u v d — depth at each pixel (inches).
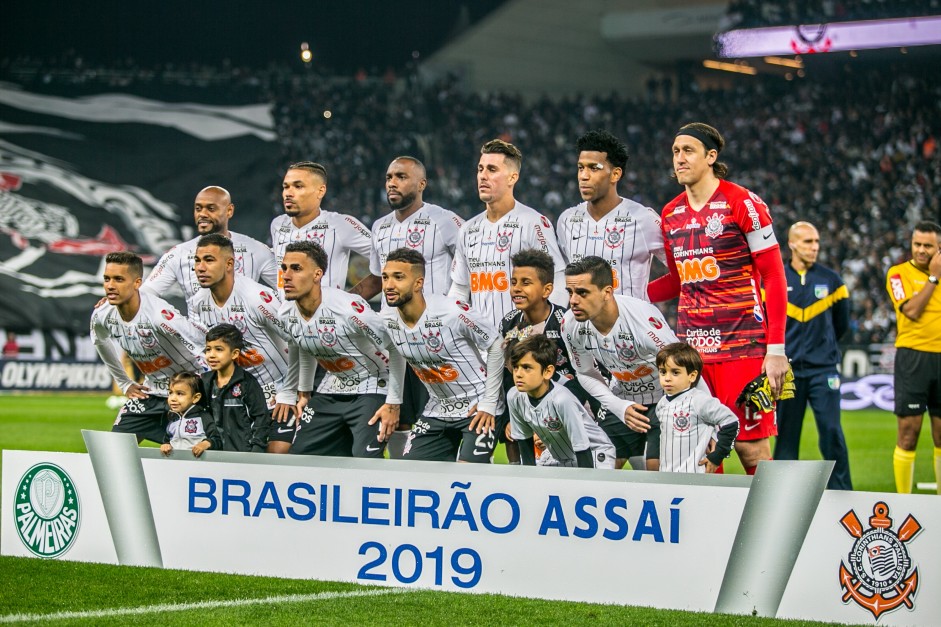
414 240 317.4
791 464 200.2
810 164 1240.8
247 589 227.5
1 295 940.0
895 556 193.6
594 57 1430.9
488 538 222.5
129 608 210.5
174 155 1206.9
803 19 1299.2
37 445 532.4
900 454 363.3
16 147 1152.8
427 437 283.4
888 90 1318.9
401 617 201.9
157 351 312.8
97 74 1327.5
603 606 210.4
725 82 1501.0
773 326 246.8
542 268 266.8
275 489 241.8
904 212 1133.7
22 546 266.1
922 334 353.7
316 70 1381.6
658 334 255.8
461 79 1405.0
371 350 285.6
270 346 311.7
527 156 1306.6
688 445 242.8
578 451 251.9
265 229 1218.6
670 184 1254.9
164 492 251.6
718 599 205.0
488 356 270.2
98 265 1023.0
